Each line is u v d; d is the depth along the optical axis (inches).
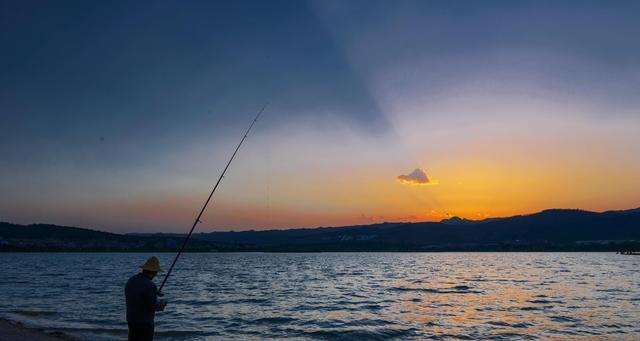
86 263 4087.1
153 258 309.9
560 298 1114.7
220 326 729.0
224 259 5625.0
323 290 1387.8
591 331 671.8
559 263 3846.0
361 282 1737.2
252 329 703.1
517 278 1921.8
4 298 1132.5
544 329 689.6
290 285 1599.4
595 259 4982.8
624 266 3189.0
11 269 2874.0
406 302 1051.9
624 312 863.7
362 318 809.5
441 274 2285.9
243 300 1102.4
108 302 1040.8
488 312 874.8
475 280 1811.0
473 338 629.0
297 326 729.6
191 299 1126.4
